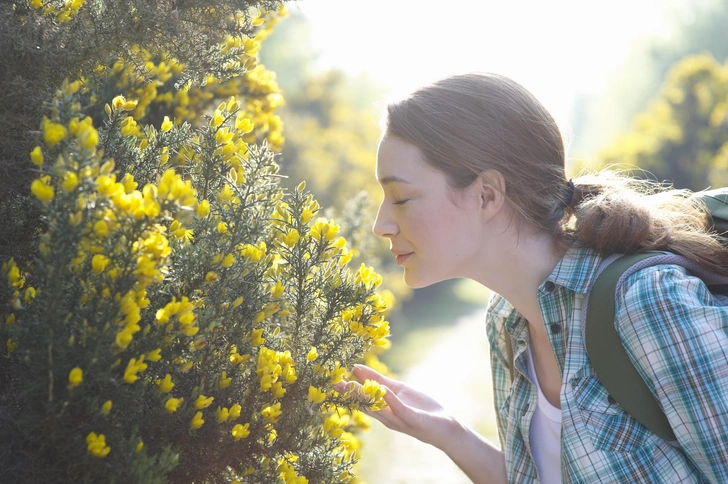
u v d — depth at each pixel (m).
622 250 1.35
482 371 12.67
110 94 1.56
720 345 1.20
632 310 1.25
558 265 1.38
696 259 1.32
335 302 1.27
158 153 1.31
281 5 1.61
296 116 14.87
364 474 6.67
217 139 1.27
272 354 1.17
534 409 1.56
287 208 1.30
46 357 0.93
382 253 13.84
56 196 0.94
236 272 1.13
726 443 1.19
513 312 1.59
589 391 1.33
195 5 1.39
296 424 1.19
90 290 0.99
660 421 1.27
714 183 16.48
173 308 1.01
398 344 14.86
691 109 19.02
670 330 1.22
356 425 1.92
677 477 1.28
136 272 0.94
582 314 1.34
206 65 1.45
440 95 1.40
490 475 1.66
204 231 1.16
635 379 1.27
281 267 1.31
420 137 1.36
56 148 0.95
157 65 1.67
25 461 0.97
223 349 1.19
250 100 2.23
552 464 1.56
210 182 1.27
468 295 24.33
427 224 1.37
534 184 1.41
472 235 1.40
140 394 1.00
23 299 1.11
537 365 1.57
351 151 16.03
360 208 2.75
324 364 1.29
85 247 0.93
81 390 0.94
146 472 0.97
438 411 1.67
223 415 1.12
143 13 1.31
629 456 1.29
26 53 1.17
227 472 1.20
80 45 1.28
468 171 1.37
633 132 20.89
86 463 0.95
